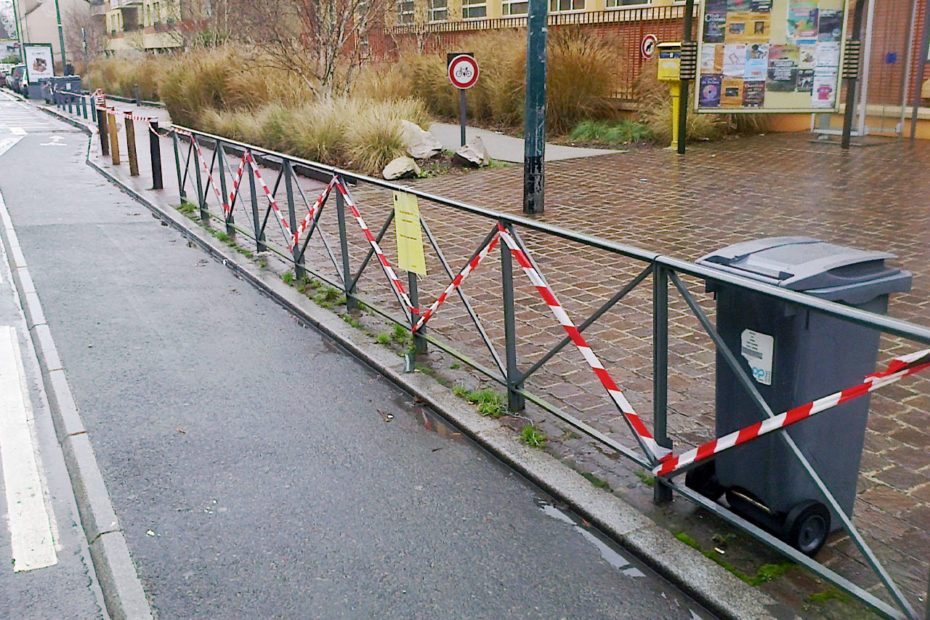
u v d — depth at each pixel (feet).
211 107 70.13
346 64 62.44
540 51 31.50
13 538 12.69
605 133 51.24
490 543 12.21
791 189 34.88
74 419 16.60
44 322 22.81
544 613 10.66
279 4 59.52
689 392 16.67
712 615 10.59
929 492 12.69
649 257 11.81
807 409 9.80
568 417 14.46
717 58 43.60
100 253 31.09
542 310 21.93
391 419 16.52
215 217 34.50
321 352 20.42
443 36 73.82
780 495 10.99
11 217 38.42
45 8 279.69
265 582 11.39
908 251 25.38
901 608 9.08
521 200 35.99
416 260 18.48
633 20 55.11
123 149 65.46
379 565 11.71
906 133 46.73
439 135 54.80
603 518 12.44
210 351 20.53
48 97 136.77
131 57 151.84
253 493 13.73
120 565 11.78
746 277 10.74
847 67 42.65
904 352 18.11
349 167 45.96
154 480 14.19
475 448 15.24
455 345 19.89
